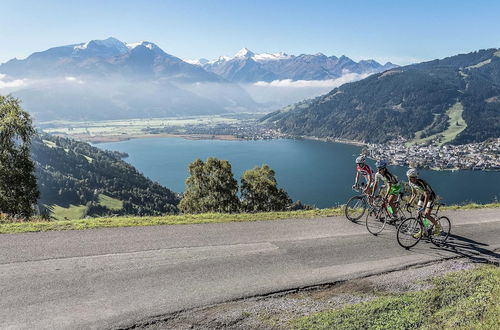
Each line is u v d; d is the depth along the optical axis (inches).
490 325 322.0
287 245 506.9
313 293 386.9
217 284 384.2
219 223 590.6
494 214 770.2
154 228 543.8
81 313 316.2
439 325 333.4
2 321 297.1
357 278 424.2
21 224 527.8
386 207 574.2
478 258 508.7
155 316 322.3
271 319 333.7
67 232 504.4
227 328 318.3
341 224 620.7
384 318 341.4
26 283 356.8
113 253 439.2
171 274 397.7
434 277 436.8
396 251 514.6
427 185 531.5
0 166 1360.7
